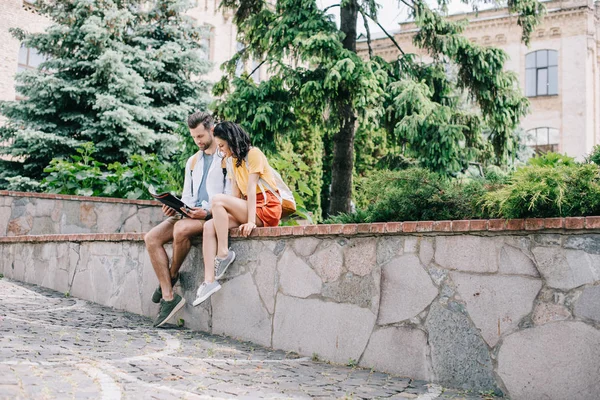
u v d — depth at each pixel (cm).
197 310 488
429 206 386
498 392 311
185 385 291
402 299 354
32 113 1352
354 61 917
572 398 286
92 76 1338
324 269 397
